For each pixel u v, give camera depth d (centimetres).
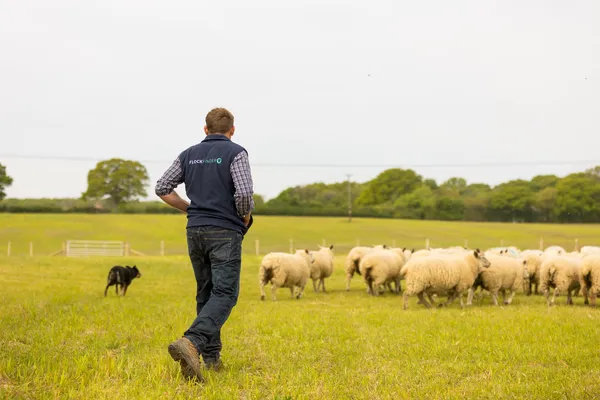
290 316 1162
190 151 594
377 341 838
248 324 1013
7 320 934
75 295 1548
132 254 5344
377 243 7400
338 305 1562
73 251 5259
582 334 895
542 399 514
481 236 8544
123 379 546
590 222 12875
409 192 15100
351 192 16275
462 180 18350
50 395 474
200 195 575
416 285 1488
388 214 12712
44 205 11919
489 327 974
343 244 7212
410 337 873
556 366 670
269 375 593
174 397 484
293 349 762
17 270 2606
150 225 8662
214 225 562
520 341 830
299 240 7681
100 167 13525
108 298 1518
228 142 587
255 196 13825
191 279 2438
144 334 852
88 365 592
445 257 1535
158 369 566
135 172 13675
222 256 565
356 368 651
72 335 819
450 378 605
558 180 14162
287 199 14188
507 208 13400
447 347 776
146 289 1944
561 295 2038
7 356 614
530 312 1288
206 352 595
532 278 2036
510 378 596
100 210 11650
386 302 1692
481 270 1609
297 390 529
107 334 825
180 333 847
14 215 9650
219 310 554
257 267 3253
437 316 1187
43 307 1159
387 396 519
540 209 13400
